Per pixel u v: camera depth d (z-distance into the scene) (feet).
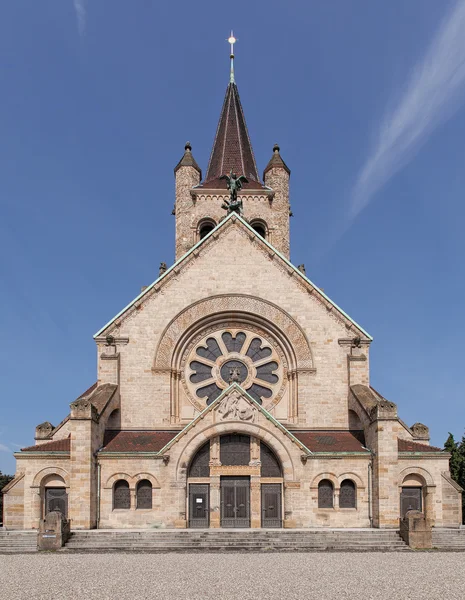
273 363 184.65
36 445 179.63
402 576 99.60
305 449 156.97
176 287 184.75
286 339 182.80
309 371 179.83
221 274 185.98
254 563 113.39
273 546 135.85
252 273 186.29
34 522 160.56
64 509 162.71
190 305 183.73
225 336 185.88
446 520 162.50
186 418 180.04
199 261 186.70
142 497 156.04
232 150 273.75
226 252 187.52
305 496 155.53
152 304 183.32
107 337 178.40
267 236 253.03
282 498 156.66
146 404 177.88
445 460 165.17
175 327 182.50
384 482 154.20
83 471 152.76
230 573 101.86
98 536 140.15
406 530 139.33
